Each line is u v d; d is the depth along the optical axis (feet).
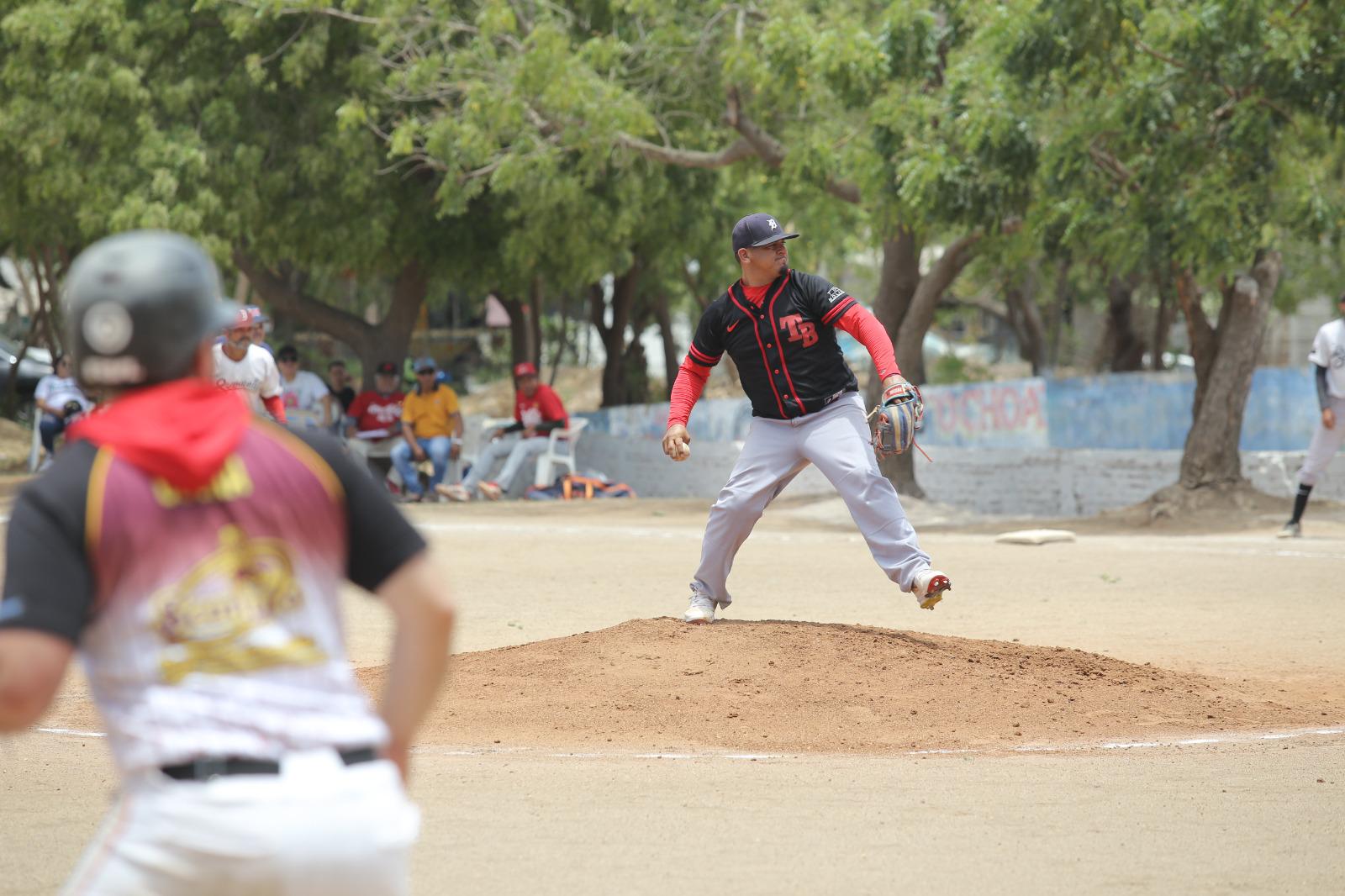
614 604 93.86
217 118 205.98
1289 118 141.38
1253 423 201.98
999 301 349.41
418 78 186.70
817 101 181.16
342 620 20.86
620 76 192.54
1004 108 143.84
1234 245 142.51
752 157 201.36
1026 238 163.84
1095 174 147.84
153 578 19.43
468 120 182.70
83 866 19.54
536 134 189.57
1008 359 456.86
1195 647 76.89
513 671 63.72
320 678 20.11
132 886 18.97
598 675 62.34
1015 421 227.20
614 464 240.94
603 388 291.38
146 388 20.25
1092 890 34.32
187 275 20.11
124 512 19.30
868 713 58.08
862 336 67.26
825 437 67.10
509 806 43.39
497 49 194.08
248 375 94.27
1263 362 370.12
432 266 233.14
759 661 63.31
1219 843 38.70
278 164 212.43
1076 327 456.86
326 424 201.36
